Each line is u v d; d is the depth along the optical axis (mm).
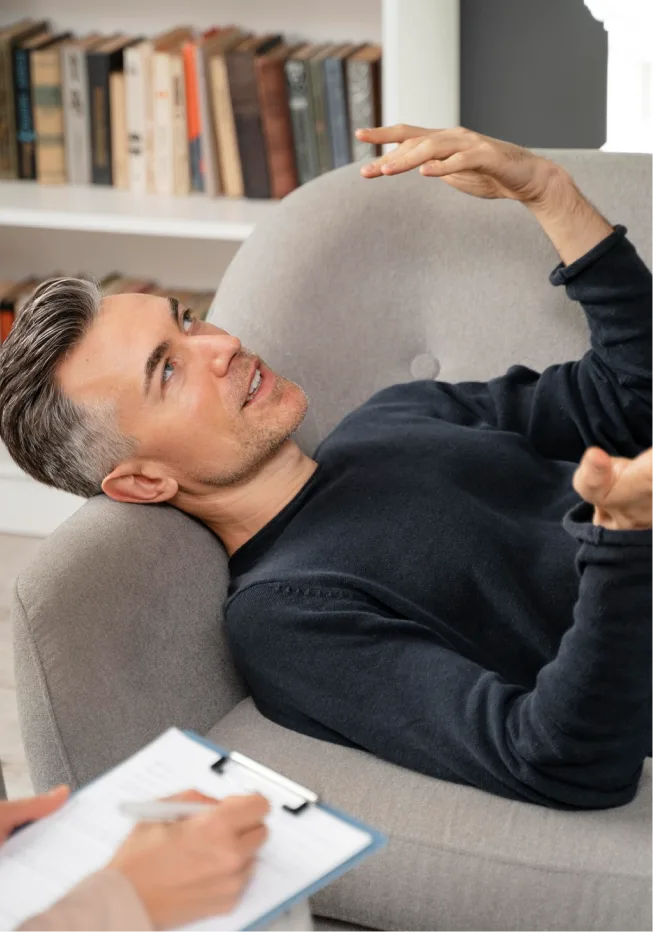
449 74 2377
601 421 1510
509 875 1089
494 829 1109
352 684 1208
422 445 1446
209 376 1386
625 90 2090
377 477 1403
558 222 1500
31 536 2615
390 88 2195
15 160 2561
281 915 885
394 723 1180
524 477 1447
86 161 2512
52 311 1382
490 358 1641
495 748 1116
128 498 1388
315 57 2311
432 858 1110
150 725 1241
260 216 2314
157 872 813
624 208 1603
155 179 2475
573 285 1503
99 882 797
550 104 2416
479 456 1443
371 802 1152
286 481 1442
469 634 1312
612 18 1940
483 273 1637
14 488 2584
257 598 1272
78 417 1380
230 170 2430
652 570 988
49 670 1187
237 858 827
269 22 2504
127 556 1291
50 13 2602
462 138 1472
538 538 1373
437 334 1659
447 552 1323
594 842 1087
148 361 1369
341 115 2316
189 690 1302
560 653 1064
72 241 2711
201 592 1357
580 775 1088
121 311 1399
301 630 1243
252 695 1334
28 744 1213
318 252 1640
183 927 804
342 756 1217
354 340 1652
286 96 2332
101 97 2455
